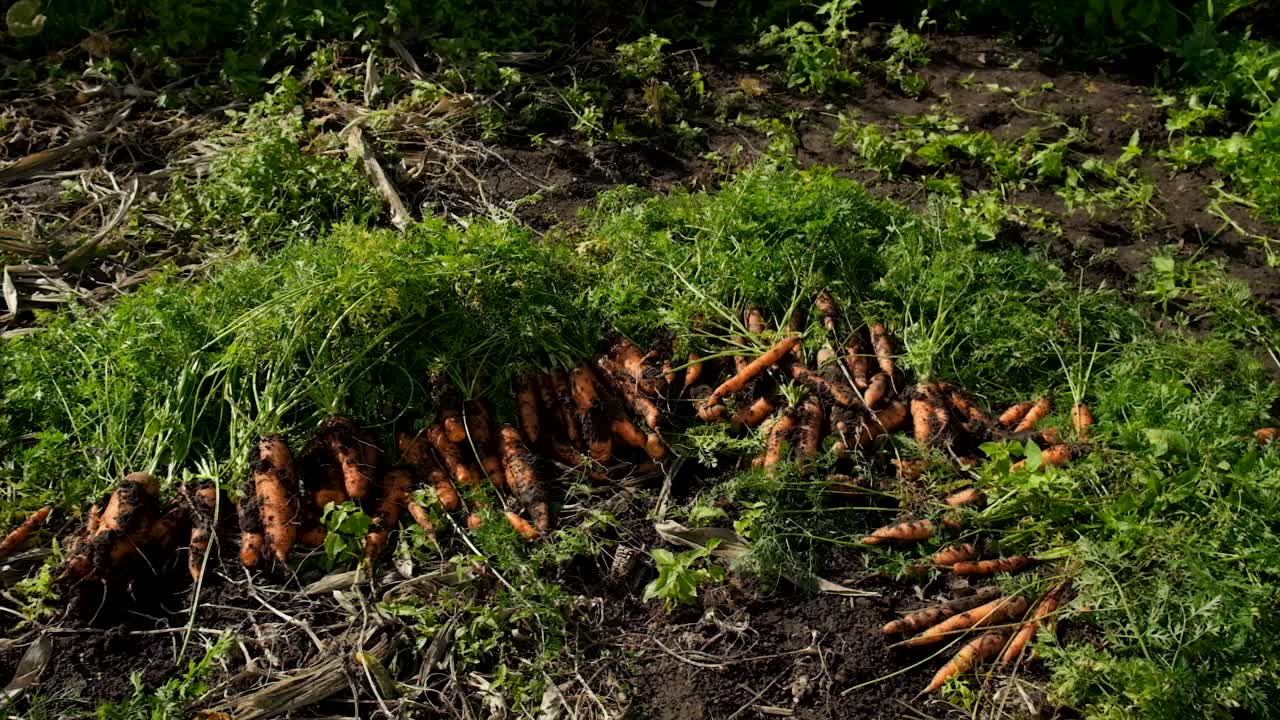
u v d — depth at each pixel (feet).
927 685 6.91
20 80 11.80
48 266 9.57
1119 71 12.34
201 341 8.07
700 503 7.68
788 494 7.58
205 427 7.88
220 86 11.85
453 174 10.59
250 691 6.82
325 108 11.39
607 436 7.97
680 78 11.91
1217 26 12.32
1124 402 7.93
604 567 7.43
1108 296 8.98
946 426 7.89
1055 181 10.66
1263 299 9.32
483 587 7.27
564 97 11.39
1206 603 6.61
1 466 7.80
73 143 10.98
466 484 7.77
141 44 12.12
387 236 8.36
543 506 7.59
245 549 7.32
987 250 9.57
